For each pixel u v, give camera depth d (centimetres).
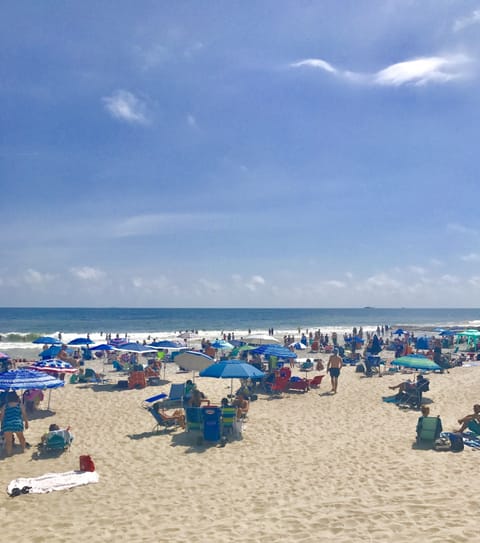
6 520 672
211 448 1027
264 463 926
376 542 554
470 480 784
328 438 1096
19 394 1619
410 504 673
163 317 13138
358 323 10856
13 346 4259
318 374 2111
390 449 995
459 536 555
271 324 10181
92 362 2652
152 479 844
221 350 3080
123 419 1284
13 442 1045
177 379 1952
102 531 630
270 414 1338
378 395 1575
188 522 653
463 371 2097
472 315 17225
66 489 795
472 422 1085
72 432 1162
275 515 663
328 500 717
